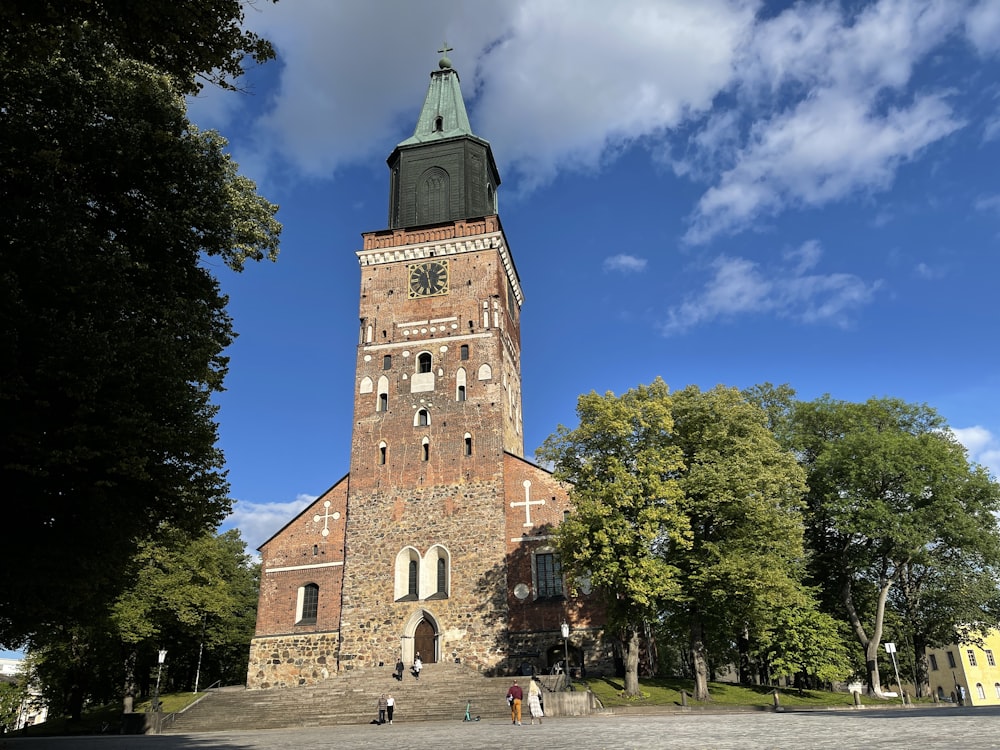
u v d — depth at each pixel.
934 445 49.25
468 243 55.56
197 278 23.58
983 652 82.31
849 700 45.66
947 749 12.59
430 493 50.19
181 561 52.38
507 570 47.78
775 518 39.84
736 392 43.72
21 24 12.48
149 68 22.45
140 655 55.38
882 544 49.94
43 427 17.69
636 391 43.19
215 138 28.25
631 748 15.86
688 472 41.88
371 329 55.34
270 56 14.83
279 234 29.30
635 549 38.91
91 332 17.64
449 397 52.31
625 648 41.47
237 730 39.31
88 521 20.02
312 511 52.12
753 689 47.28
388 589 48.41
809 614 47.09
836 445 50.97
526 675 43.34
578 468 42.94
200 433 21.17
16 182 19.02
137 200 22.14
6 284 16.59
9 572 19.70
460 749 17.94
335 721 39.12
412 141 59.59
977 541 47.78
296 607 49.88
